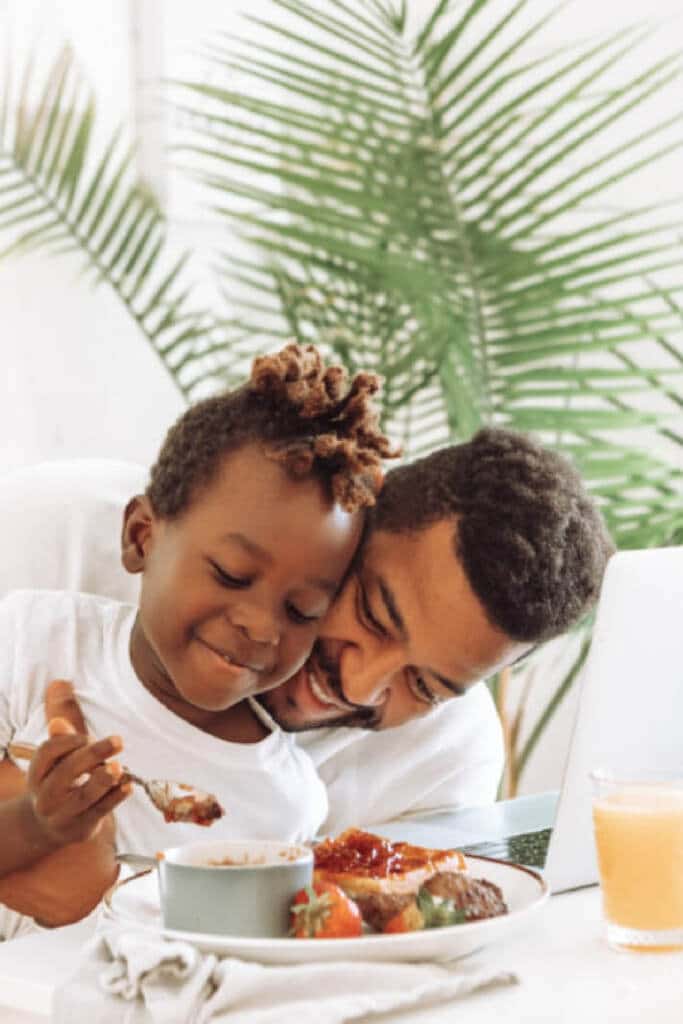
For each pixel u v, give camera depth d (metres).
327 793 1.43
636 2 2.66
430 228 2.33
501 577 1.09
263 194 2.40
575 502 1.17
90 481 1.60
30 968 0.84
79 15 2.77
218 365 2.95
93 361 2.80
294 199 2.38
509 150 2.30
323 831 1.44
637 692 0.98
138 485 1.63
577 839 1.00
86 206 2.63
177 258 2.88
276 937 0.83
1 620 1.21
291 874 0.84
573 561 1.13
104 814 0.92
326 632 1.17
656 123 2.67
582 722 0.97
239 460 1.04
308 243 2.39
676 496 2.28
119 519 1.56
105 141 2.82
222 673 1.04
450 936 0.81
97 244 2.81
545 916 0.95
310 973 0.77
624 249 2.71
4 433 2.67
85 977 0.79
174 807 0.94
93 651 1.18
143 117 2.86
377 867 0.93
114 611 1.22
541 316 2.30
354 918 0.83
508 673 2.45
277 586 1.03
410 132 2.33
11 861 0.97
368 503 1.04
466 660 1.13
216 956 0.80
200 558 1.03
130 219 2.81
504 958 0.86
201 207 2.89
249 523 1.01
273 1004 0.76
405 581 1.13
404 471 1.20
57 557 1.53
